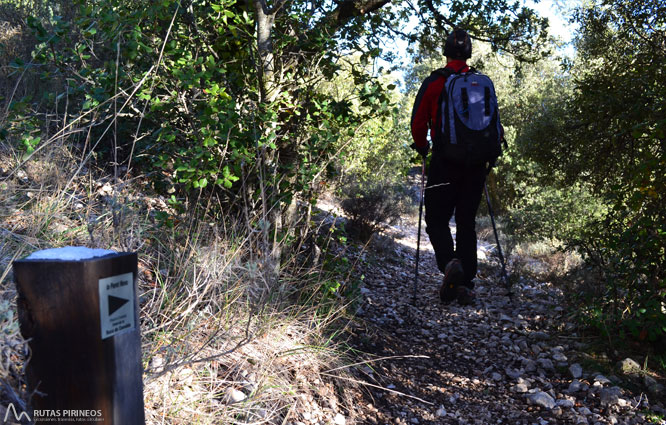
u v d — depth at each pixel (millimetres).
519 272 6473
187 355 2506
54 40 3213
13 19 6422
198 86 3297
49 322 1395
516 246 10820
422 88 4793
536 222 12297
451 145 4504
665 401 3195
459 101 4480
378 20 4387
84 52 4031
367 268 6234
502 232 13078
